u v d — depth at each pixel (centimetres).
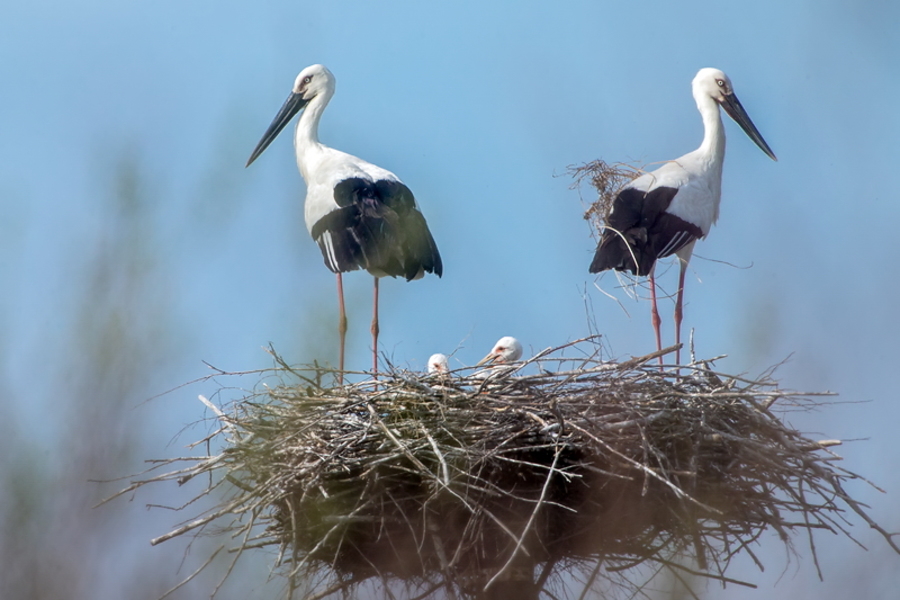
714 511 1122
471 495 1127
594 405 1148
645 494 1117
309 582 1199
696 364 1236
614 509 1161
